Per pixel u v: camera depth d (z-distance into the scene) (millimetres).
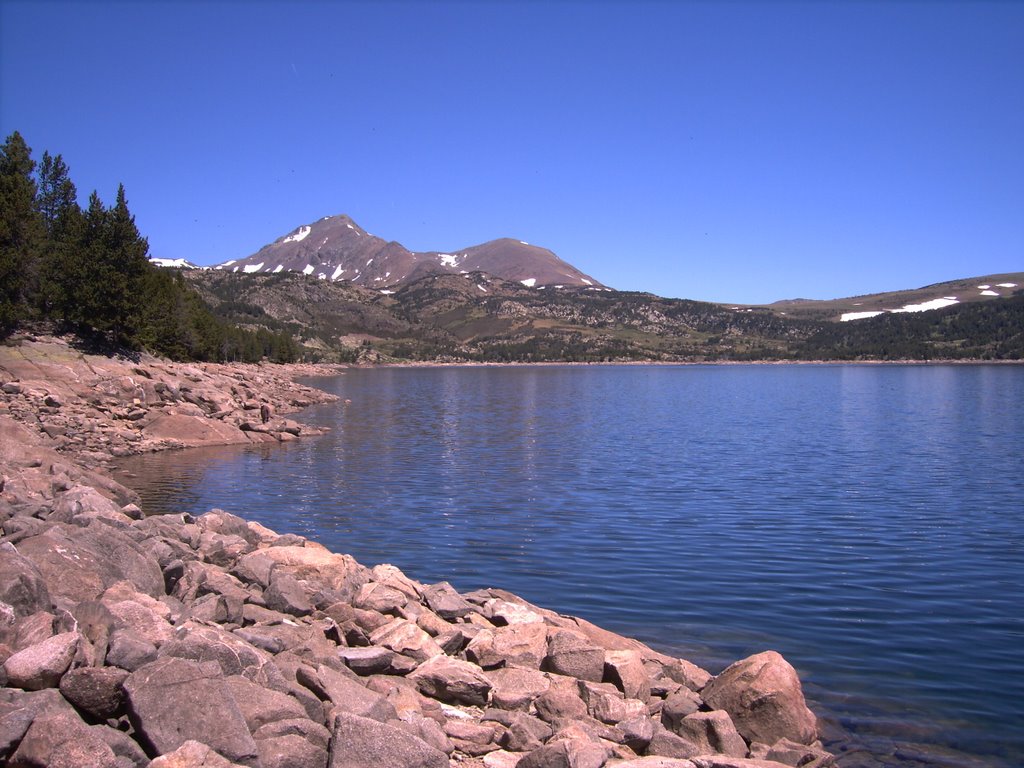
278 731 8164
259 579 13695
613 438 55031
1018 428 61094
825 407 88375
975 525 25781
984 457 43781
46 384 48781
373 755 8117
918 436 55688
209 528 17422
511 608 14719
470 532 24922
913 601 17688
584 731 9602
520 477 36688
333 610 12695
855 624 16172
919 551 22297
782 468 39719
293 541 17016
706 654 14578
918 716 12023
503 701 10820
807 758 10219
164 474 36469
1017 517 27078
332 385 140500
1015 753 10922
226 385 66062
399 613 13305
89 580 10594
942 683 13219
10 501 16203
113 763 6996
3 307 56281
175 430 48094
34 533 12258
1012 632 15641
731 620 16469
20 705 7562
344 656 11102
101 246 64625
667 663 13188
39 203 84062
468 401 98625
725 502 30141
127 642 8562
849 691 12930
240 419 54562
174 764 7059
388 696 10250
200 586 12773
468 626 13719
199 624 10773
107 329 63500
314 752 8078
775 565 20828
